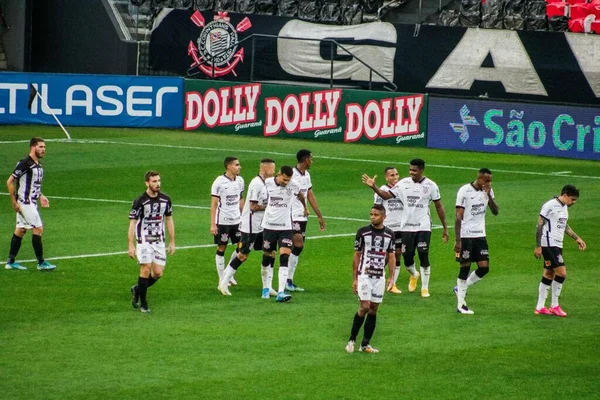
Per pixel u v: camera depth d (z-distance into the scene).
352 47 129.12
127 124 121.50
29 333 47.78
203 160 102.50
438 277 62.53
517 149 113.88
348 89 117.81
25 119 120.12
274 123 119.50
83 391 39.84
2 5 145.88
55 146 107.38
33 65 147.25
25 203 59.84
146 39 141.50
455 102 115.00
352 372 43.16
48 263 60.97
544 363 45.09
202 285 58.69
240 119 120.44
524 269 64.50
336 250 68.62
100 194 85.38
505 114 113.75
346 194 88.62
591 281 61.78
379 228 45.62
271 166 55.88
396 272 58.78
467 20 127.19
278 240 56.22
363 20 131.88
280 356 45.12
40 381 40.91
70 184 89.06
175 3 138.62
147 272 51.88
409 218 57.62
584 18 122.19
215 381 41.44
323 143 116.94
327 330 49.62
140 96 121.31
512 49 123.56
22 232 60.38
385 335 49.16
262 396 39.78
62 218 75.88
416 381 42.19
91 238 69.62
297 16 132.62
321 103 118.19
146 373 42.22
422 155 111.00
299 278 61.12
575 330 50.78
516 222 78.88
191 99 121.50
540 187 93.94
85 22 143.00
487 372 43.66
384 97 116.50
